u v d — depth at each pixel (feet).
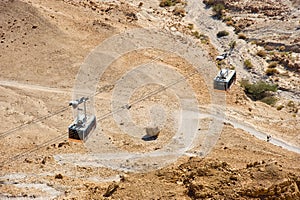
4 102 164.55
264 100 198.29
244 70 231.30
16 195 93.15
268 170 77.71
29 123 150.71
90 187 95.04
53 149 127.44
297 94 209.15
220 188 75.15
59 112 159.33
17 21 216.33
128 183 85.10
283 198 71.82
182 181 84.38
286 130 161.38
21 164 115.14
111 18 252.01
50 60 196.65
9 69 189.57
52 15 226.38
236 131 144.97
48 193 93.81
